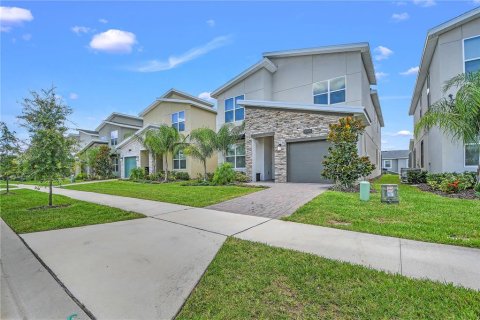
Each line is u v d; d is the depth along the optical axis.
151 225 5.62
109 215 6.73
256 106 14.80
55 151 8.37
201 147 15.39
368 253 3.68
